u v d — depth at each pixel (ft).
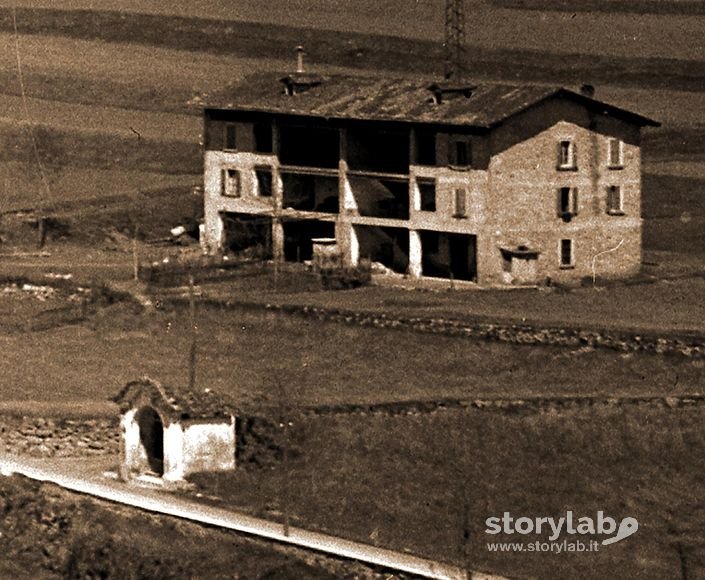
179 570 533.96
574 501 569.64
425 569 529.04
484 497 569.23
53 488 563.07
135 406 570.87
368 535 547.08
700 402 606.55
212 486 566.36
